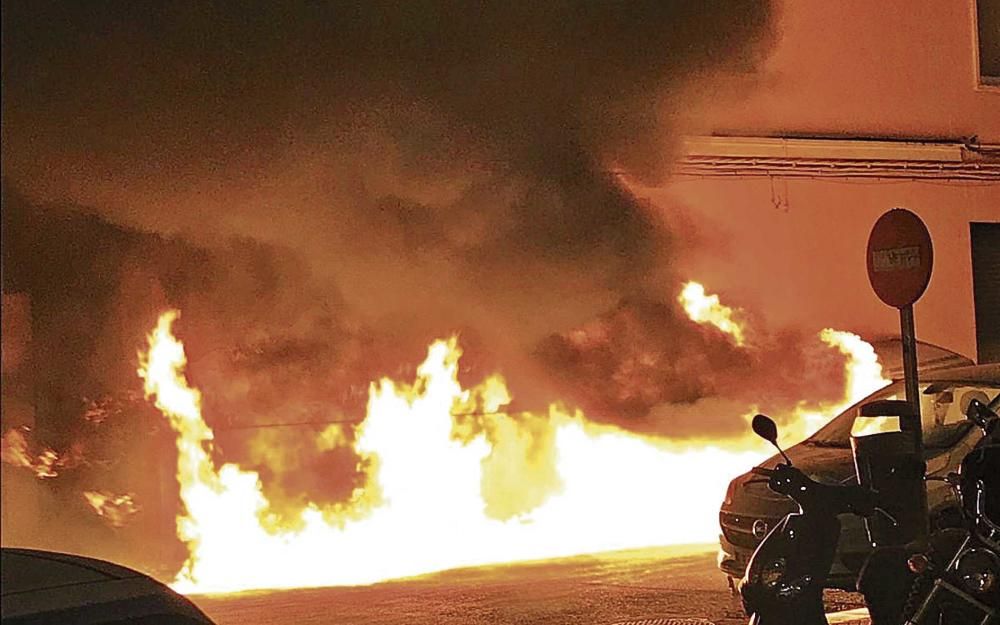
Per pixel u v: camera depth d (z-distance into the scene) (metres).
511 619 7.99
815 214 12.36
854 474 7.64
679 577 9.36
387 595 9.19
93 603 3.06
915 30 12.64
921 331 12.55
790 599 5.36
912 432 5.70
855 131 12.44
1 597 2.99
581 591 8.91
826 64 12.39
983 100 12.78
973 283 12.75
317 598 9.21
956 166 12.65
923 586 5.13
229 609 8.91
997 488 4.93
